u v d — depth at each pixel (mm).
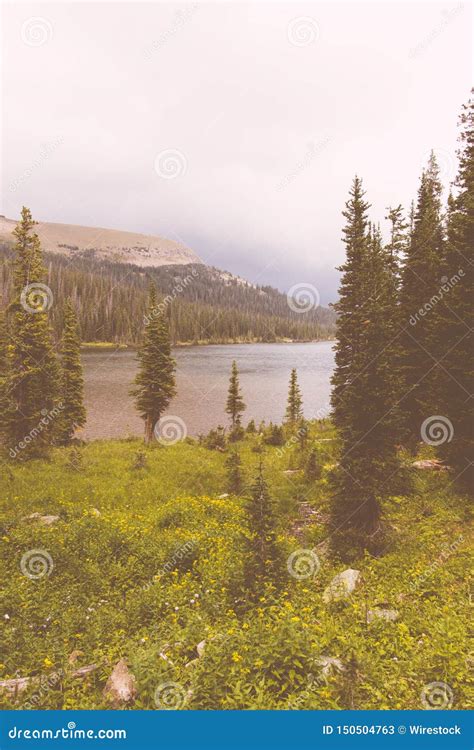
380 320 13086
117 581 10805
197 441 37312
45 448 26422
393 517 14805
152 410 35938
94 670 7285
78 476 22141
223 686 6176
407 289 20891
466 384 15312
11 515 15406
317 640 7059
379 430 12969
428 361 19625
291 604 8664
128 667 6852
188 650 7598
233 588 9344
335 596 9648
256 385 80625
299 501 18875
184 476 23656
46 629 8648
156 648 6992
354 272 14844
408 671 6574
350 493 13273
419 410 19422
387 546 12617
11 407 25172
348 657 6582
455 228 15625
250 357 141000
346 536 13086
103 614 9078
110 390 69750
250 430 41656
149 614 9195
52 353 27109
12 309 25938
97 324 160875
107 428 45750
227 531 14523
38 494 18844
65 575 10914
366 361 13070
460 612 8602
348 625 8172
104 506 18703
